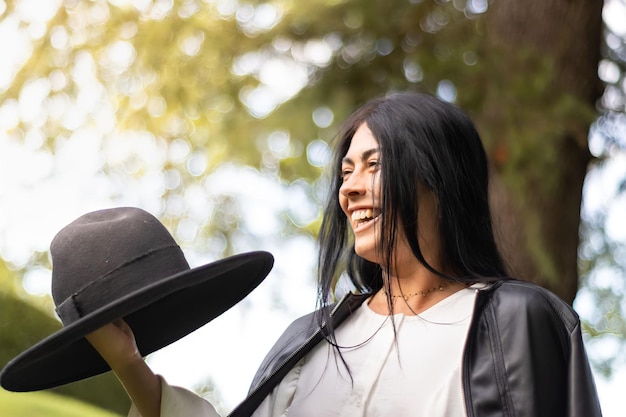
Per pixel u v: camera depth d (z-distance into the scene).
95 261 2.82
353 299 3.29
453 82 7.05
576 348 2.84
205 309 3.23
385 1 7.33
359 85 7.30
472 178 3.19
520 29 7.18
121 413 8.91
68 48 7.99
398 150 3.10
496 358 2.85
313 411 3.06
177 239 8.90
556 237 6.92
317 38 7.56
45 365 3.00
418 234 3.11
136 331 3.21
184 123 8.33
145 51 7.89
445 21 7.38
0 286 9.33
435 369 2.94
